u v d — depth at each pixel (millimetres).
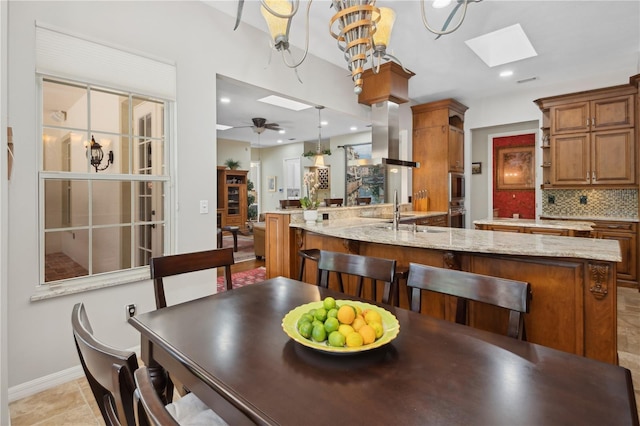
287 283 1827
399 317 1333
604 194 4719
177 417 1129
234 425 862
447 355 1023
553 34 3461
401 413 754
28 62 1971
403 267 2457
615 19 3174
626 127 4273
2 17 1641
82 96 2221
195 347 1087
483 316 2182
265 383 882
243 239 8570
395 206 3252
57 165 2123
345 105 4383
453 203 5543
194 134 2762
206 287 2885
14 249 1960
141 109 2498
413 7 2900
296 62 3688
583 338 1877
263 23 3164
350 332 1021
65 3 2100
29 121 1991
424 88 5168
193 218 2770
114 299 2375
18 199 1967
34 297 2018
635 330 2943
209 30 2857
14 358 1974
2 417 1651
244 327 1244
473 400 797
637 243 4105
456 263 2303
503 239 2412
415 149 5785
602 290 1810
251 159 11141
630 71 4441
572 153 4648
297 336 1074
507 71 4477
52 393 2049
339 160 9055
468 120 5941
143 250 2535
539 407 767
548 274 1984
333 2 1563
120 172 2402
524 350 1052
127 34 2373
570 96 4617
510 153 6445
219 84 4672
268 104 5668
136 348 2461
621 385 851
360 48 1525
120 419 734
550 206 5156
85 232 2256
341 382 883
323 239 3377
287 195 10453
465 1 1496
